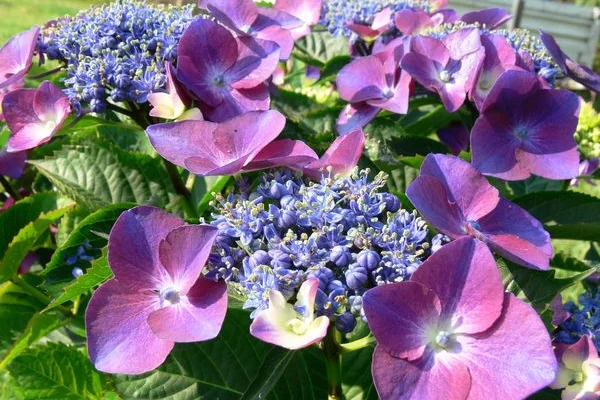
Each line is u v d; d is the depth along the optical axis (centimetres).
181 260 17
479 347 16
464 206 20
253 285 17
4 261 28
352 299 17
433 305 16
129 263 17
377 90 29
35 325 28
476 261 16
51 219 29
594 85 29
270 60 24
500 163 24
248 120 20
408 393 15
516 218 21
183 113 23
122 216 18
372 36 34
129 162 28
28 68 25
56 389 25
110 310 17
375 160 26
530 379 15
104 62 23
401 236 18
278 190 19
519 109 24
